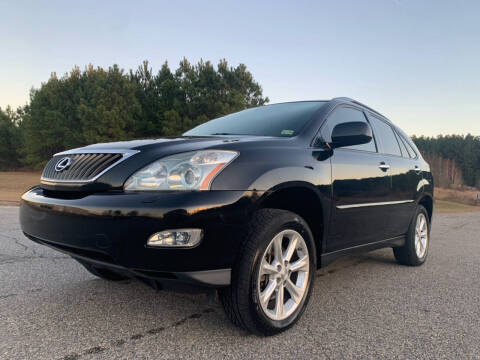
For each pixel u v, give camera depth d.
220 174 2.04
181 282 1.95
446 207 25.17
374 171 3.30
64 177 2.32
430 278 3.79
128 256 1.92
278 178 2.25
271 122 3.11
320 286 3.41
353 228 3.04
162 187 1.98
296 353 2.04
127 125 29.47
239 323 2.15
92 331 2.25
